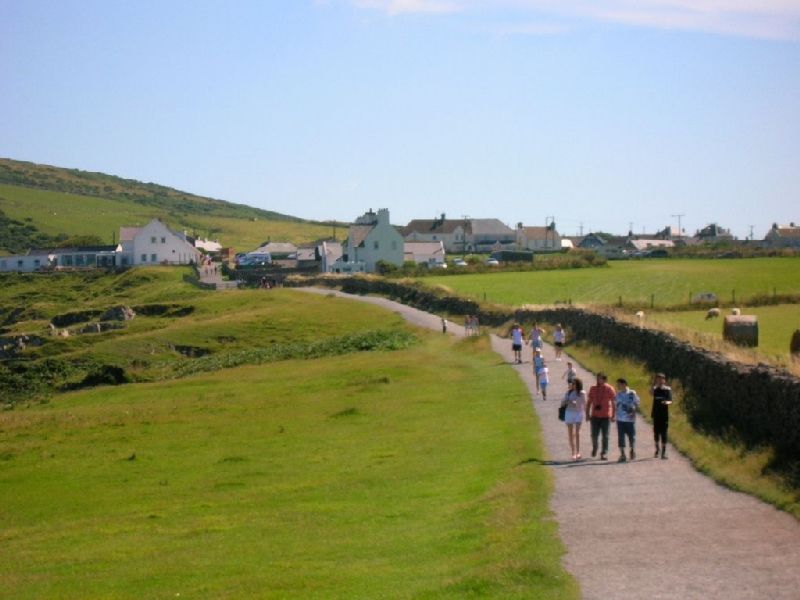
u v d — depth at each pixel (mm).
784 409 24703
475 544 19938
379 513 24734
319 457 34656
